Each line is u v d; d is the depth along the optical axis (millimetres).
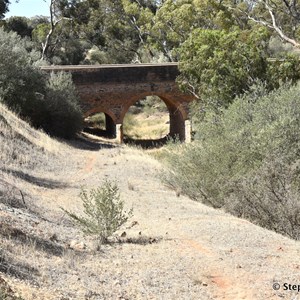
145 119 52312
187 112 38344
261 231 9617
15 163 16125
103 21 62312
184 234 9234
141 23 60406
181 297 6270
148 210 11539
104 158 22188
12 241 7129
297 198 11844
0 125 19375
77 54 64625
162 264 7492
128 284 6617
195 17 53594
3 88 26781
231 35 29547
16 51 27875
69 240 8531
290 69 28953
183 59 32531
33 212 9805
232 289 6578
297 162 12609
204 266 7398
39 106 28594
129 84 37250
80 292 5961
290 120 14117
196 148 15375
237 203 12523
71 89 31922
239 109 16906
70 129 30453
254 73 28656
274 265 7457
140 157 23031
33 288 5598
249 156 14211
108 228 8828
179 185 15211
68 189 14148
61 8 58625
